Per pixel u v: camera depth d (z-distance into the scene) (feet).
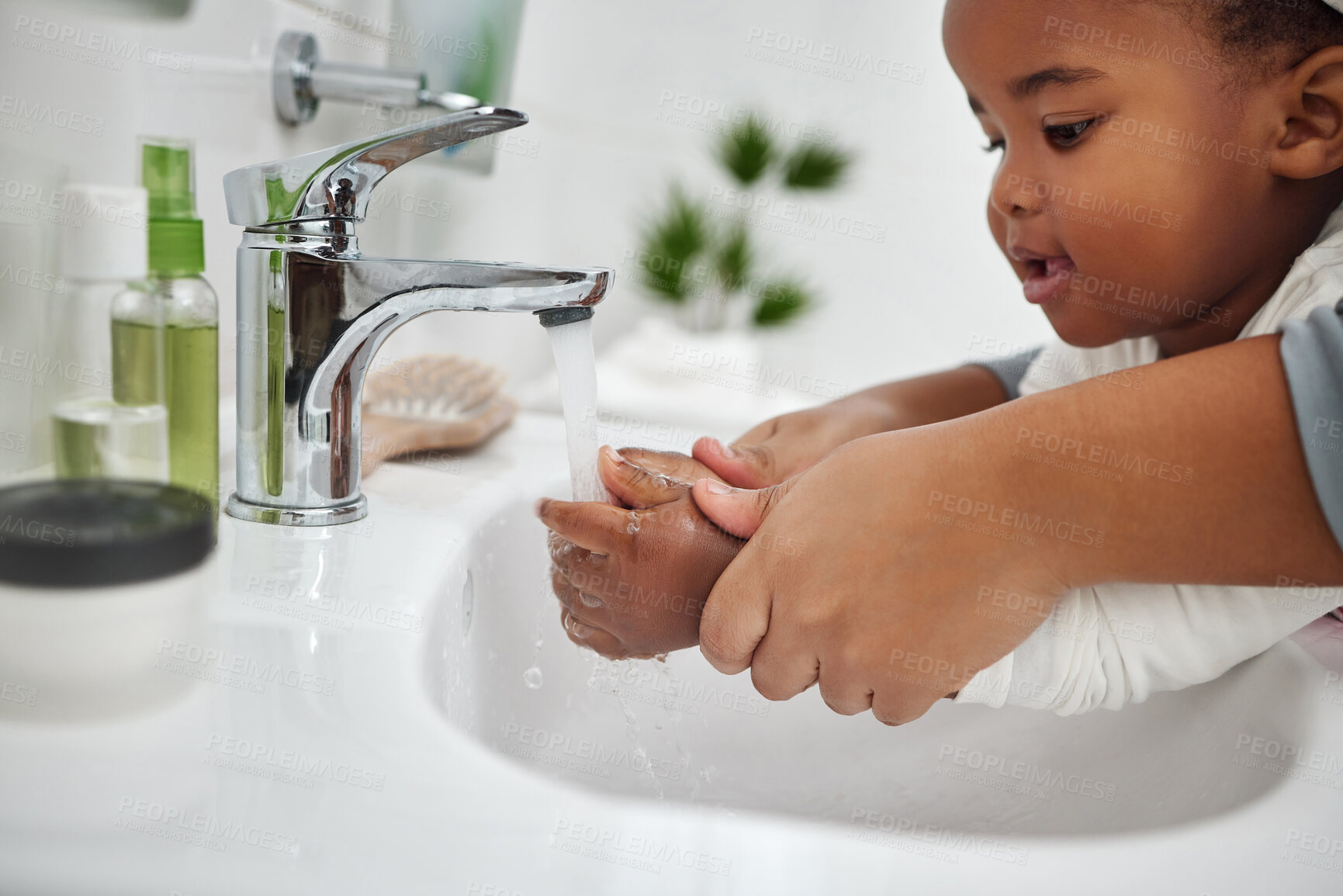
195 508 1.00
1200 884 0.81
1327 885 0.82
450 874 0.75
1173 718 1.49
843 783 1.72
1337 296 1.27
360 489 1.62
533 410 3.26
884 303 5.94
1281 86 1.46
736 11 5.24
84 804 0.80
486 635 1.76
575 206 4.89
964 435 1.20
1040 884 0.80
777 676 1.29
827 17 5.42
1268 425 1.08
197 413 1.30
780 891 0.77
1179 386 1.13
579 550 1.43
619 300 5.10
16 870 0.72
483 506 1.79
